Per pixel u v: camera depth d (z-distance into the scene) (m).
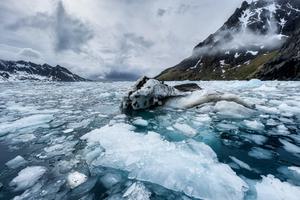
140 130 6.98
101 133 6.45
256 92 18.16
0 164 4.70
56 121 8.62
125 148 5.24
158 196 3.40
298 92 17.94
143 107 10.19
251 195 3.38
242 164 4.45
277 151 5.11
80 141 6.05
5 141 6.23
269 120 7.91
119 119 8.66
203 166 4.26
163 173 4.04
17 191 3.62
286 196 3.30
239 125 7.32
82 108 11.93
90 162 4.64
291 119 8.03
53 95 20.86
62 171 4.28
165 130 6.91
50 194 3.50
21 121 8.56
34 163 4.69
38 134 6.88
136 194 3.45
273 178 3.83
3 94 22.72
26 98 18.19
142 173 4.08
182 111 9.64
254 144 5.57
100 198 3.37
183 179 3.83
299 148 5.28
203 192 3.48
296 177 3.90
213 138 6.06
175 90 11.49
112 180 3.90
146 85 10.39
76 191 3.58
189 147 5.24
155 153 4.89
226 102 9.35
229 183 3.67
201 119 8.17
